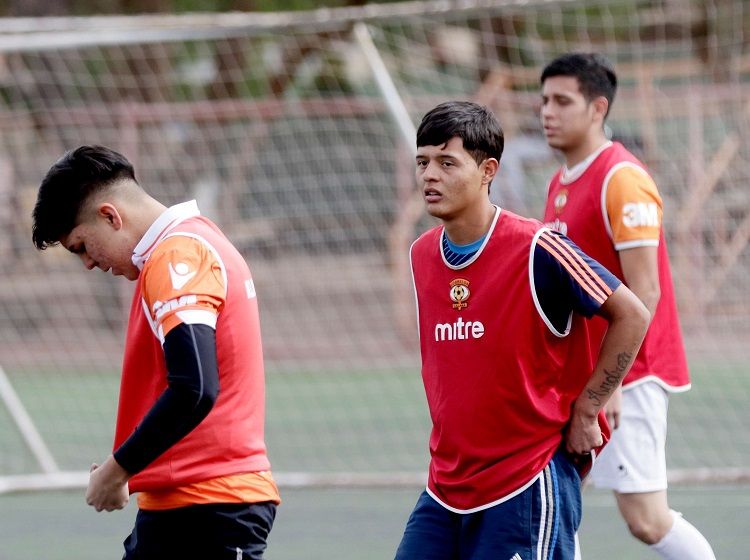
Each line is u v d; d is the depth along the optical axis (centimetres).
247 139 4372
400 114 2755
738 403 3941
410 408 3966
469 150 1328
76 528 2470
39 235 1279
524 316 1330
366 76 5191
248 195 4409
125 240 1265
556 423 1352
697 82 4950
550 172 4547
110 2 5659
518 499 1335
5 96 4953
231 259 1282
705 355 4494
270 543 2308
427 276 1389
